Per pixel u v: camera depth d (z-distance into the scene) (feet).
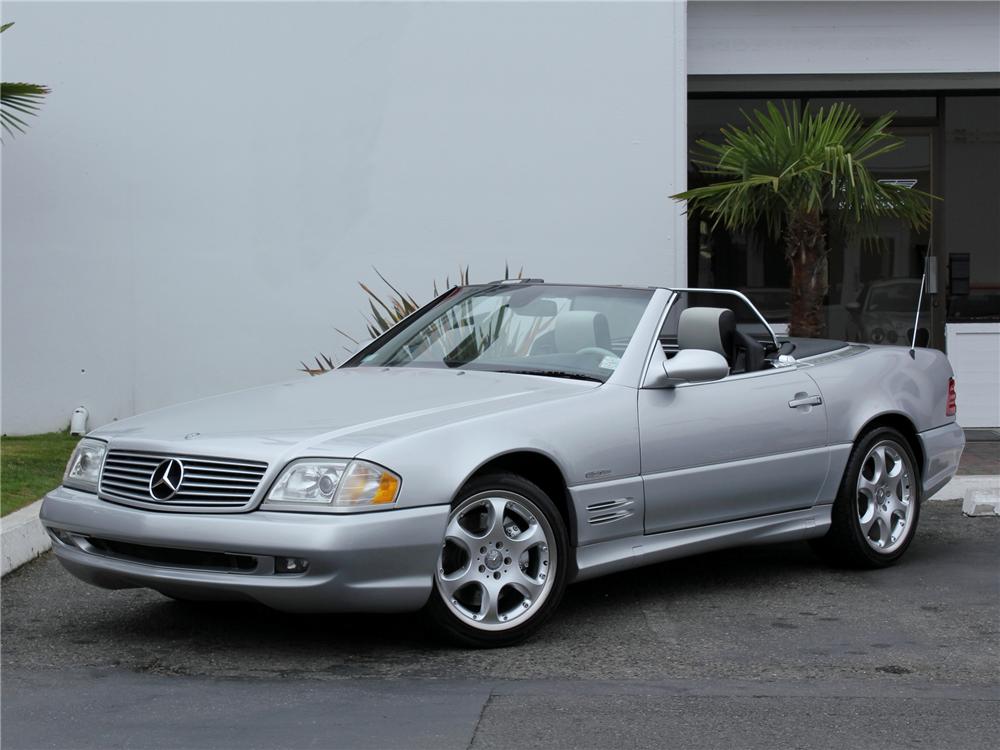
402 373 19.21
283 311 34.40
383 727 13.05
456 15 34.14
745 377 19.67
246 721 13.25
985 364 37.88
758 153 29.58
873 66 35.70
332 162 34.27
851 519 20.79
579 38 34.24
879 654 16.03
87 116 34.12
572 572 17.11
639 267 34.42
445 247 34.47
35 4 33.88
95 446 16.80
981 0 35.47
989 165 38.01
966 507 26.32
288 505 14.83
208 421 16.57
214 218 34.27
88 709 13.67
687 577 20.66
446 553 15.89
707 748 12.45
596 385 17.88
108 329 34.24
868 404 21.20
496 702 13.91
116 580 16.10
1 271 34.09
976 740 12.73
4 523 21.62
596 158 34.35
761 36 35.70
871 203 29.40
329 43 34.14
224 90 34.12
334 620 17.62
